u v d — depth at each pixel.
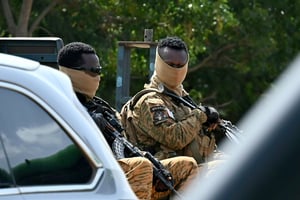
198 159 10.48
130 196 6.12
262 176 3.13
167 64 10.60
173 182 9.26
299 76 3.17
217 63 38.84
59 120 6.03
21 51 10.15
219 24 32.09
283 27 39.47
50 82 6.20
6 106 5.94
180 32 31.58
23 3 29.50
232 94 40.03
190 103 10.80
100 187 5.99
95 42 31.06
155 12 31.05
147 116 10.39
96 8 31.20
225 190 3.16
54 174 5.91
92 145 6.07
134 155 9.10
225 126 10.67
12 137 5.89
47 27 31.23
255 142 3.17
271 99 3.20
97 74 9.44
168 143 10.34
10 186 5.79
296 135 3.12
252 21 37.44
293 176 3.11
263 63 38.19
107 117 9.38
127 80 13.32
